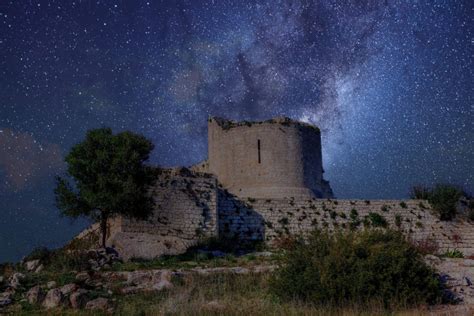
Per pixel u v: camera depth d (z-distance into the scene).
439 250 35.34
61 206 27.61
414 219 38.00
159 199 31.91
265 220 35.94
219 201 35.38
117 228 30.09
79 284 18.42
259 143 44.00
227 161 45.09
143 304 15.92
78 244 31.36
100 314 15.01
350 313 13.98
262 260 25.34
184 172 34.84
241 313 14.24
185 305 15.20
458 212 38.75
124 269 22.47
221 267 22.75
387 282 15.55
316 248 17.34
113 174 27.53
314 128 46.81
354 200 38.09
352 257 16.30
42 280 20.00
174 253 29.83
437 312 14.59
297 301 15.45
